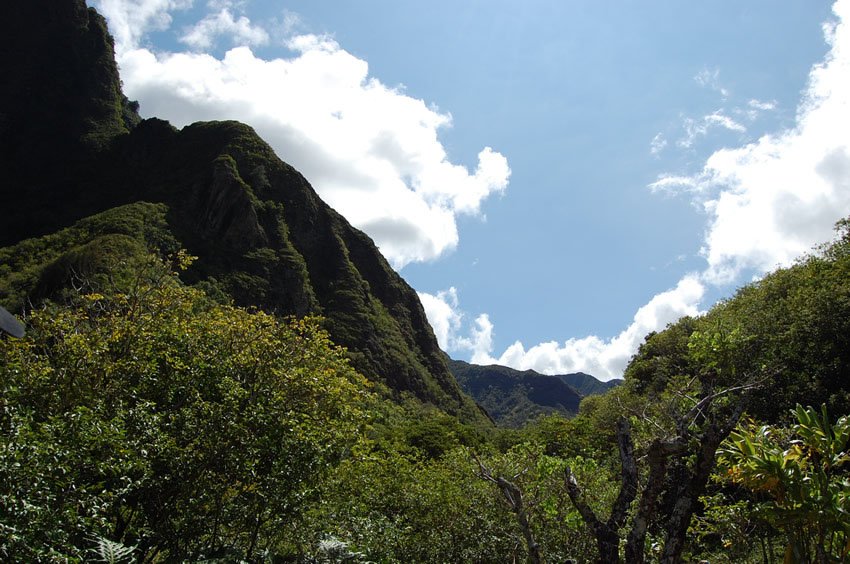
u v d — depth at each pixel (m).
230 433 8.88
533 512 8.80
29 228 84.25
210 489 8.73
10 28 119.12
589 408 42.59
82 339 10.21
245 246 85.56
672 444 4.62
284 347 11.66
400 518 11.91
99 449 7.32
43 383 9.34
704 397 5.67
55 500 6.26
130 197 90.94
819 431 4.91
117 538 8.82
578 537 8.83
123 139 109.50
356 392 14.05
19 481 5.77
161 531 8.41
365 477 12.78
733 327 8.26
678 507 4.70
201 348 11.08
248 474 8.84
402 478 13.30
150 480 8.15
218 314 12.67
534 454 9.80
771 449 5.01
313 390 11.60
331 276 101.62
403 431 39.84
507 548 9.91
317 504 9.93
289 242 94.44
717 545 8.70
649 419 5.61
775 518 4.73
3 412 7.68
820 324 16.66
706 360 6.90
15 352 9.75
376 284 115.00
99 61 123.06
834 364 15.56
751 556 8.07
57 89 113.75
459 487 12.04
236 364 10.93
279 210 98.50
